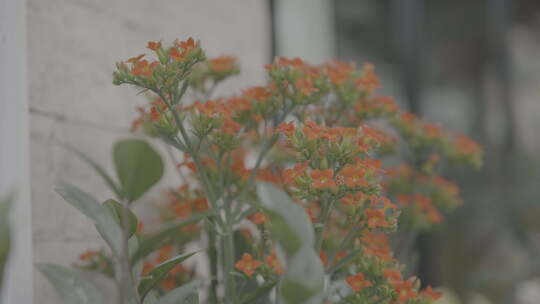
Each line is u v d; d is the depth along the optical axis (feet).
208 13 2.49
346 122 2.09
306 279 1.43
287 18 2.97
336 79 1.98
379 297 1.79
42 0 1.97
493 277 3.45
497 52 3.80
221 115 1.79
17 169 1.85
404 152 2.96
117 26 2.16
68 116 2.02
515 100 3.79
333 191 1.69
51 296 1.93
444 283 3.41
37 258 1.92
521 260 3.51
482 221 3.53
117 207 1.70
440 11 3.70
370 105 2.07
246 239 1.93
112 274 1.99
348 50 3.35
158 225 2.24
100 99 2.11
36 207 1.93
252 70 2.68
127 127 2.19
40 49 1.96
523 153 3.71
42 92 1.96
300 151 1.73
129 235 1.71
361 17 3.43
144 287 1.69
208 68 2.06
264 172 1.96
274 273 1.78
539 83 3.84
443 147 2.41
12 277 1.82
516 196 3.58
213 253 1.95
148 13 2.26
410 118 2.33
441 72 3.67
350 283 1.75
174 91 1.76
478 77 3.75
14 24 1.87
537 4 3.86
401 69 3.56
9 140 1.84
